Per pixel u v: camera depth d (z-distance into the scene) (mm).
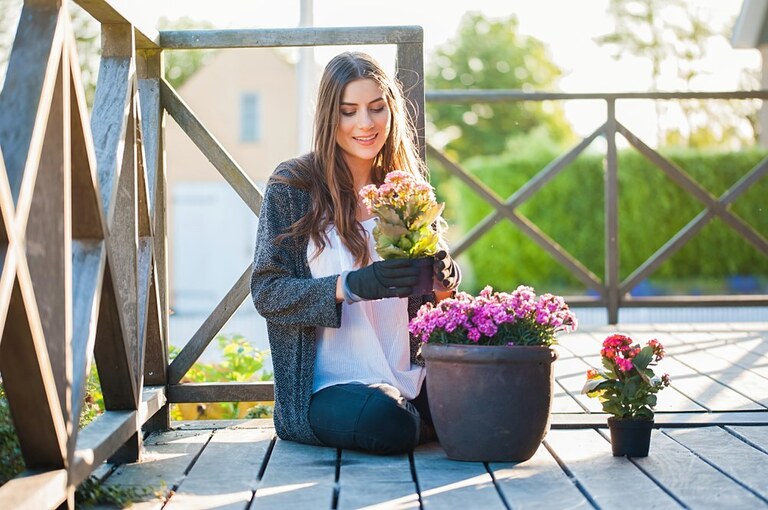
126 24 2645
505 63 25891
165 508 2182
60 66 2031
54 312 2031
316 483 2369
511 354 2459
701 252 11938
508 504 2174
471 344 2518
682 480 2354
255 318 10188
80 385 2113
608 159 5453
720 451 2645
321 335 2768
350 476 2420
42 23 2002
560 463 2562
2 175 1707
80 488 2234
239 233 20672
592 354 4352
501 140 24297
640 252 12086
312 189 2756
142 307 2785
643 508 2129
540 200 12531
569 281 12648
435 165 18266
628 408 2572
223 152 3137
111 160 2467
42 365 1900
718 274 11961
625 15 22062
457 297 2590
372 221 2799
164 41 3090
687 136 18203
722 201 5469
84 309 2191
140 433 2635
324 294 2580
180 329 8711
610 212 5465
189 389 3080
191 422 3148
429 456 2617
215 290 20578
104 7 2443
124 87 2604
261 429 3031
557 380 3730
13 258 1752
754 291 11938
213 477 2443
